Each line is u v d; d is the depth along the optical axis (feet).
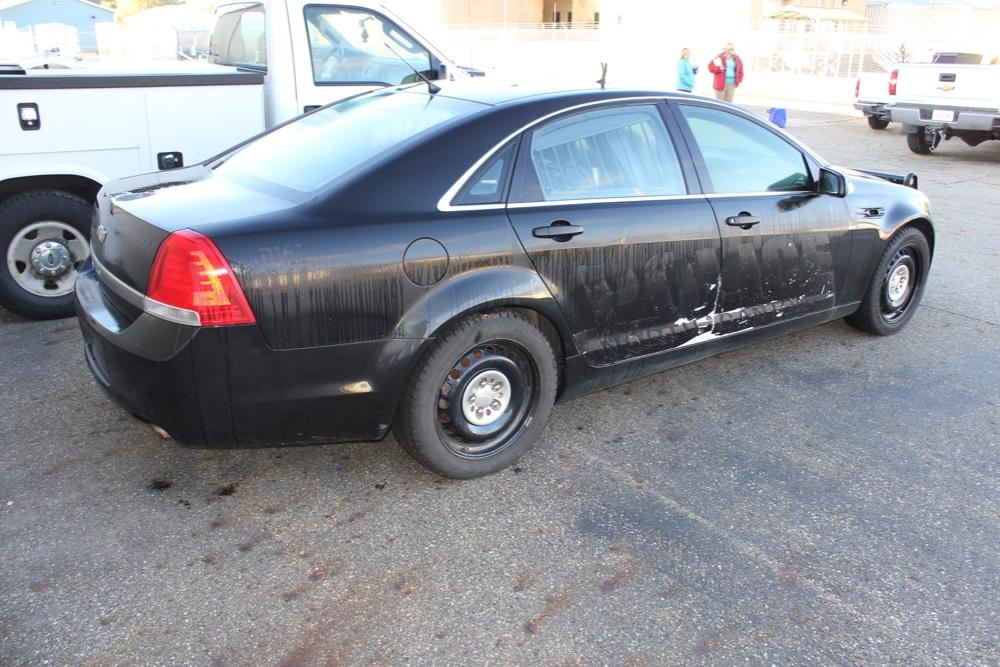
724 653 8.45
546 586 9.38
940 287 21.25
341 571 9.53
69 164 16.22
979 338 17.66
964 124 40.55
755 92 83.20
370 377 10.11
